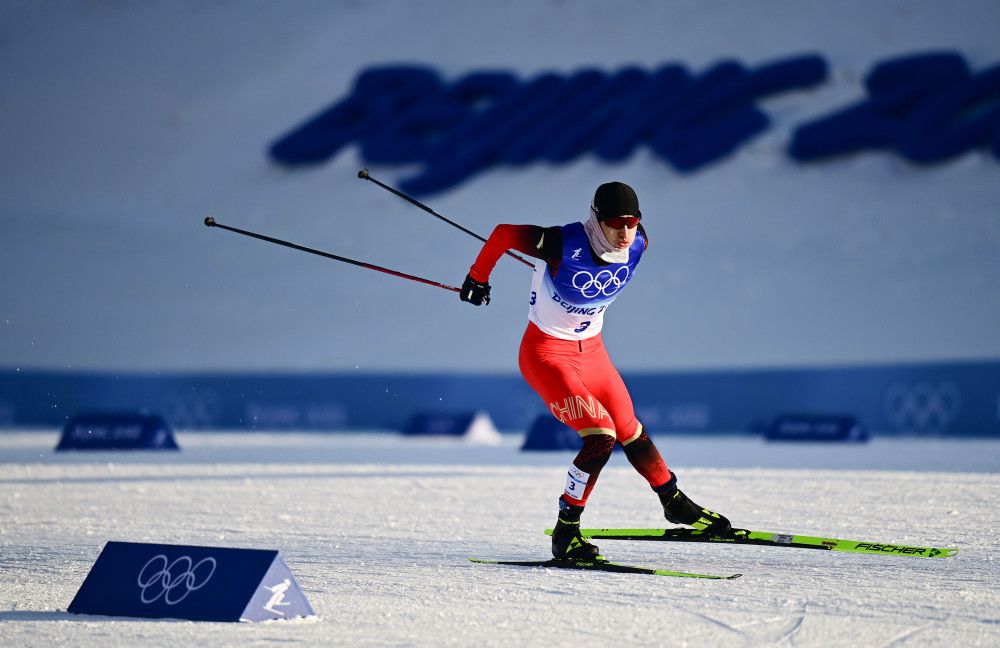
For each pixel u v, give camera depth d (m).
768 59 107.50
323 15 133.25
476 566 17.72
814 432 59.31
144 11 138.50
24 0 141.00
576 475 17.89
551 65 115.56
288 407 81.06
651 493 30.20
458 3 126.81
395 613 13.74
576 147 106.31
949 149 93.69
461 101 115.38
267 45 131.88
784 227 95.19
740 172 100.88
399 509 26.58
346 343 95.25
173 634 12.48
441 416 65.50
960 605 14.11
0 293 102.50
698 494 29.55
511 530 22.50
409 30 126.25
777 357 83.06
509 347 92.25
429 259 102.50
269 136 121.50
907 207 93.44
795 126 102.12
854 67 104.25
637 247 18.30
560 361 18.45
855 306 86.12
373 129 115.25
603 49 115.19
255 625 12.98
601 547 19.78
